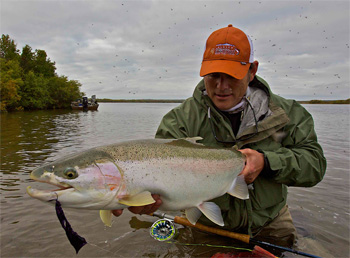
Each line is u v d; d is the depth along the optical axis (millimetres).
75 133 4223
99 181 654
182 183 743
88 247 970
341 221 1196
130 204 664
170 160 738
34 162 2199
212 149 823
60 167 646
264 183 912
